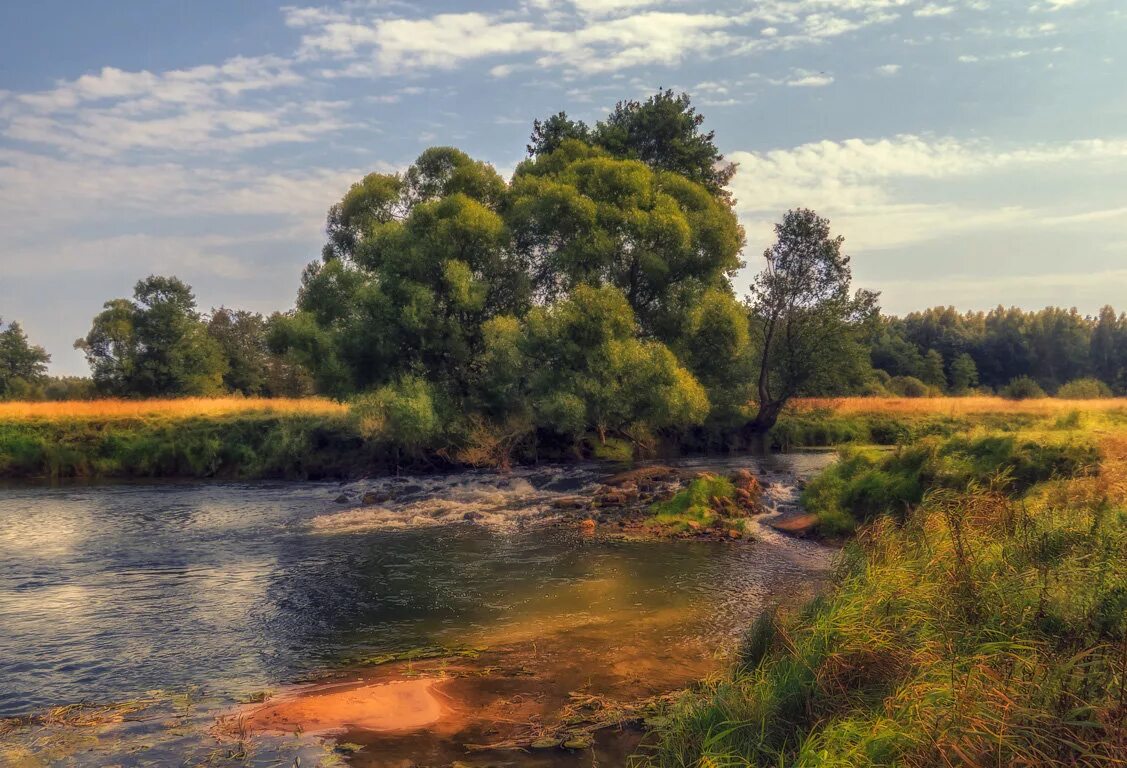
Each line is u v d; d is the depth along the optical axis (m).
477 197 35.53
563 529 17.52
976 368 106.25
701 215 33.78
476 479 26.52
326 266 33.91
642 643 9.59
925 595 6.62
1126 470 11.62
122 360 64.38
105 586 13.01
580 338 28.02
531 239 32.50
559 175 33.88
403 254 30.20
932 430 36.62
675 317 32.75
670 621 10.48
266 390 80.94
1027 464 13.98
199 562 14.80
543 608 11.31
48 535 17.83
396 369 30.83
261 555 15.39
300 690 8.30
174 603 11.92
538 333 27.73
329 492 25.05
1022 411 40.28
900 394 72.44
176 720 7.45
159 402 41.53
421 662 9.14
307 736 6.98
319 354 33.12
